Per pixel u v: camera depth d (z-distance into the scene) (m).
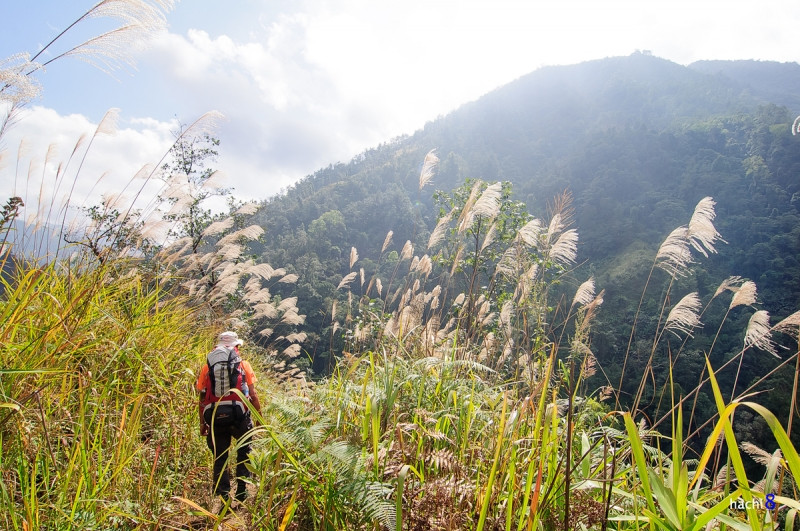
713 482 2.85
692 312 3.01
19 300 2.89
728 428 1.94
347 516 2.46
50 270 3.52
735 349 42.53
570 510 2.54
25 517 2.13
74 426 2.69
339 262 62.62
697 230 3.02
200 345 5.32
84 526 2.26
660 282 59.03
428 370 3.74
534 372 3.39
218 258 6.84
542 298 3.68
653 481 2.02
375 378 3.81
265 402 5.73
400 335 5.16
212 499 2.93
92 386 2.96
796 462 1.71
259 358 9.21
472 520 2.44
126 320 3.84
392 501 2.46
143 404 3.46
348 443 2.87
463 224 5.06
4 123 2.99
